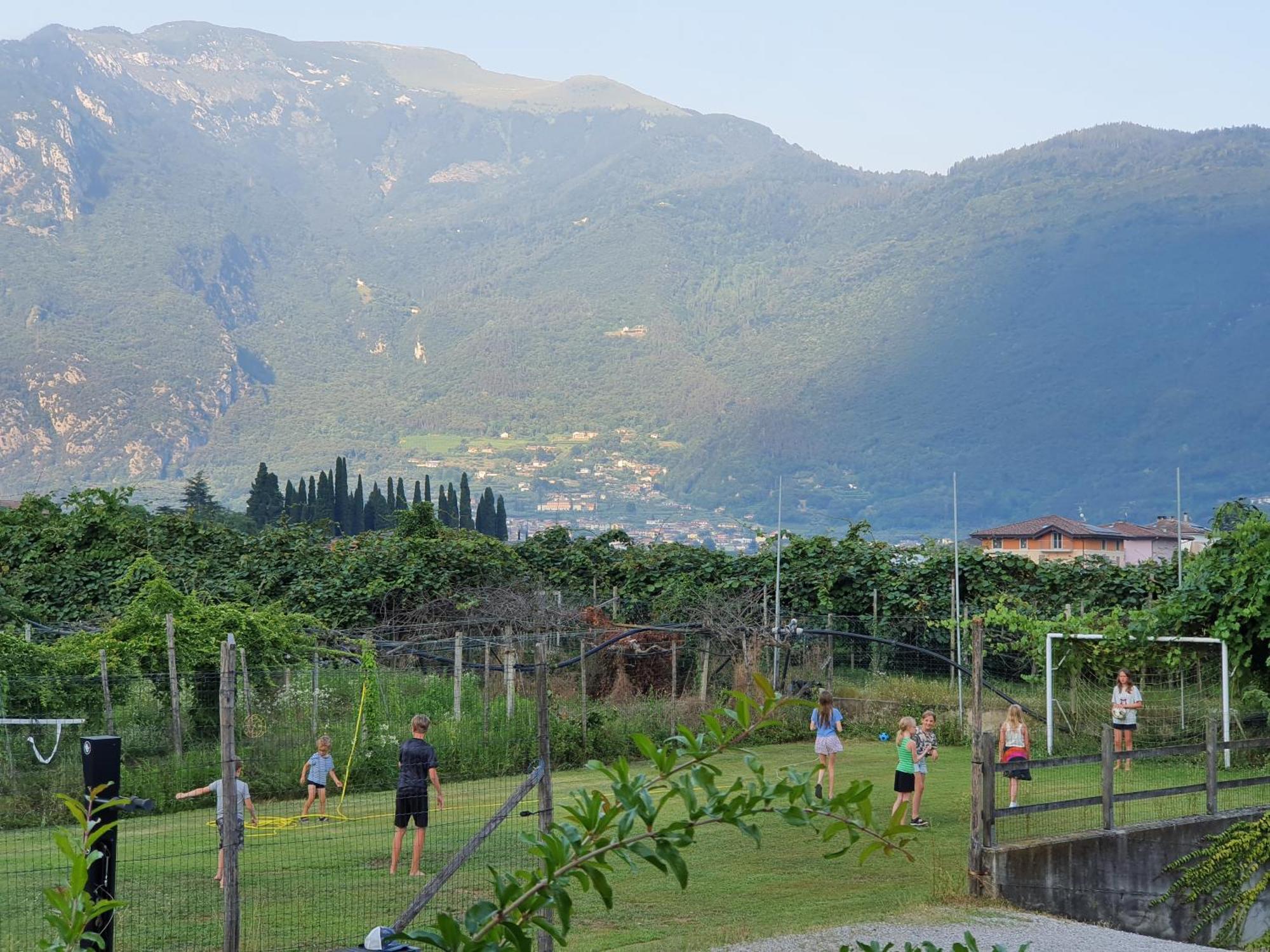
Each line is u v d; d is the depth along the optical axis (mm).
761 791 3785
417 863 13719
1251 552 22797
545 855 3676
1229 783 16328
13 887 12859
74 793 17641
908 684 28188
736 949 11023
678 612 31562
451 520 89938
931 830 16906
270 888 13102
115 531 33531
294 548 34156
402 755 13922
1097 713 24625
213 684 20672
